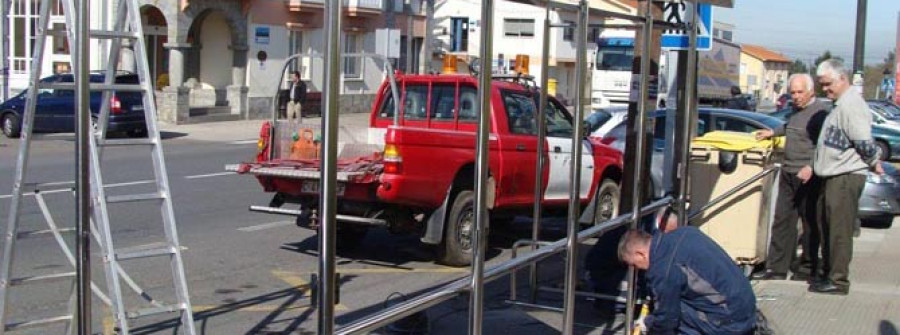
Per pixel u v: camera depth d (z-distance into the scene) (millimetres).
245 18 31469
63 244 5438
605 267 7625
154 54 31969
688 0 7680
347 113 34062
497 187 9859
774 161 9289
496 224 11930
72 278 5492
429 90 10508
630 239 5098
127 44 6996
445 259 9516
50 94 23828
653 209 7223
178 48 29406
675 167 8273
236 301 7895
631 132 8102
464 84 10281
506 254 10453
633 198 7035
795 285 8703
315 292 5262
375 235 11430
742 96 37562
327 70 3398
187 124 29266
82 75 3486
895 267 9883
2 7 28391
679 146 8281
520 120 10258
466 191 9586
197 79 32469
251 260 9594
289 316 7445
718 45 34531
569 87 24125
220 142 24766
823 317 7598
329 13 3377
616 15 6438
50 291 7766
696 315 4930
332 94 3408
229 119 31000
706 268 4879
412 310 4121
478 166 4637
